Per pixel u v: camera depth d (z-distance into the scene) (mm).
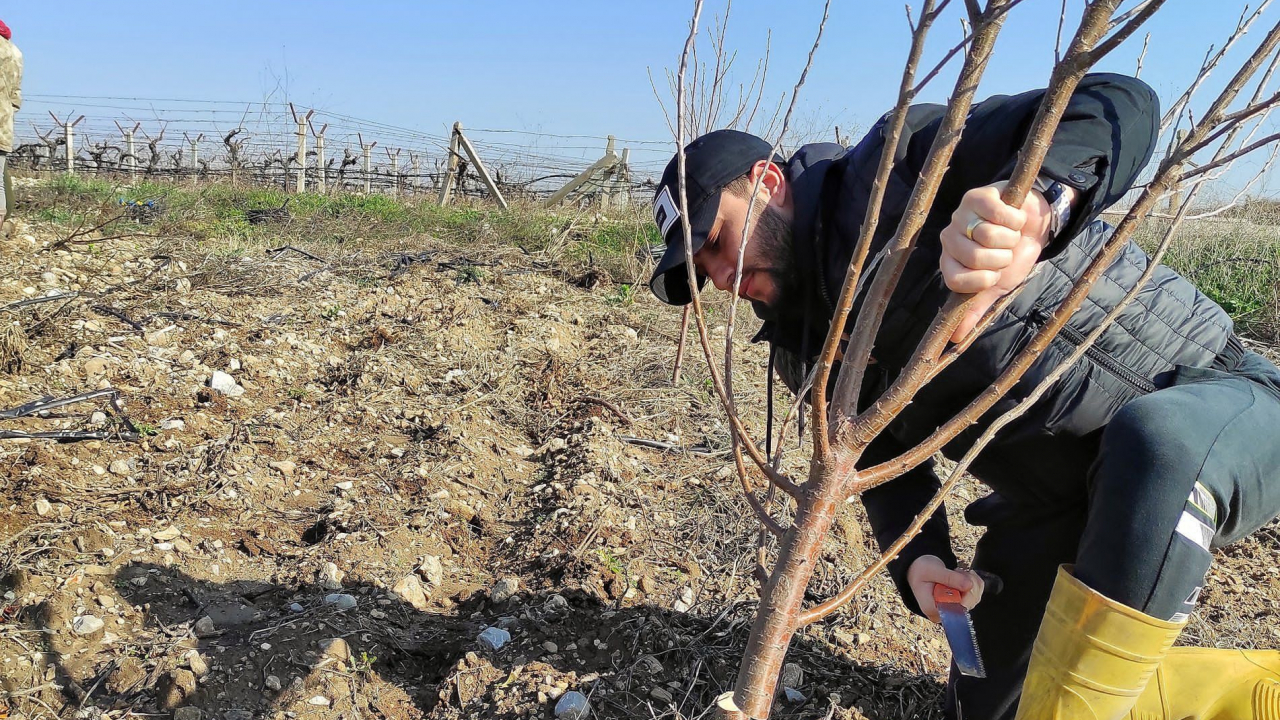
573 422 3979
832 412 1030
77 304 4375
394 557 2711
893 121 841
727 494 3248
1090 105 1217
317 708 2066
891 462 1035
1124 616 1282
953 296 961
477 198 15211
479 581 2697
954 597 1584
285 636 2244
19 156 18578
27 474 2809
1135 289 1012
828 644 2395
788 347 1752
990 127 1367
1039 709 1380
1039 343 976
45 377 3566
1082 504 1719
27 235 5797
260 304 5125
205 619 2252
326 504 3014
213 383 3795
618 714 2078
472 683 2146
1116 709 1334
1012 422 1636
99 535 2521
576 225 8578
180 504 2826
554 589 2531
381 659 2268
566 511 2975
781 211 1604
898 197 1462
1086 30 810
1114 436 1420
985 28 806
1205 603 2777
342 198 11273
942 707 2201
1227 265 7121
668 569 2707
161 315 4512
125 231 6645
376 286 6000
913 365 980
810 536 1044
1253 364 1616
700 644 2332
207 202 9336
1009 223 917
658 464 3607
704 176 1592
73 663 2078
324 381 4188
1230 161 942
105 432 3188
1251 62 864
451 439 3568
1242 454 1389
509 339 5055
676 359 4398
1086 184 1086
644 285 6730
